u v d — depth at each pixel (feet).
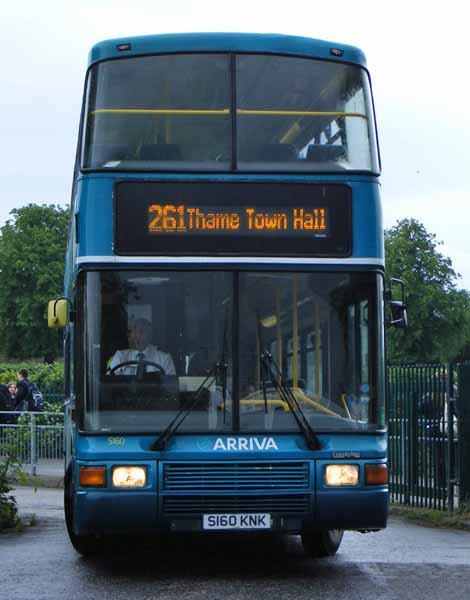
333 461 46.65
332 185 48.96
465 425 74.28
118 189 48.34
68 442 56.54
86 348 47.47
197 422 46.85
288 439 46.85
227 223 48.39
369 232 48.88
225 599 41.93
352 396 47.83
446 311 176.14
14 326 378.53
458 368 75.10
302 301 48.32
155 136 49.21
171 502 46.09
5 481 68.95
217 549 57.26
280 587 44.73
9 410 122.52
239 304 48.03
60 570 49.65
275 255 48.39
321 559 53.47
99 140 49.11
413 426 80.38
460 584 45.37
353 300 48.49
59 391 142.92
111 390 47.06
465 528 70.54
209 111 49.67
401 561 52.54
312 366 47.93
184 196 48.42
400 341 175.01
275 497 46.29
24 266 376.27
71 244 60.70
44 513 77.97
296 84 50.39
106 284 47.93
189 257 48.11
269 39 50.78
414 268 181.47
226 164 48.78
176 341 47.67
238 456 46.32
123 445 46.37
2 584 45.57
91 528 46.03
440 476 76.74
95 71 50.24
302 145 49.47
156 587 44.83
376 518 46.83
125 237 48.11
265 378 47.57
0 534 65.16
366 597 42.34
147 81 49.96
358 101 50.60
